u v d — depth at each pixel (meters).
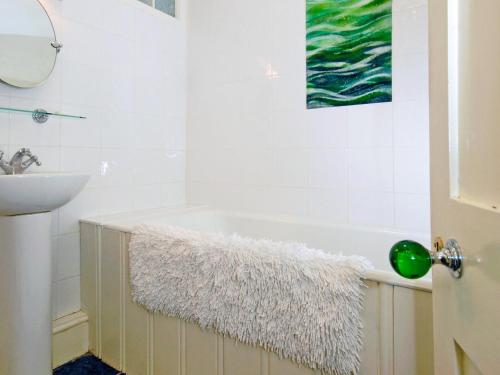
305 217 1.91
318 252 0.96
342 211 1.81
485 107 0.38
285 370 0.95
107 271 1.51
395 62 1.64
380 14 1.67
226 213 2.08
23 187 1.08
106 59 1.83
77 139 1.70
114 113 1.88
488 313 0.36
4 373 1.19
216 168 2.24
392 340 0.79
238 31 2.12
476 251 0.39
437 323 0.54
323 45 1.83
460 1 0.45
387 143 1.68
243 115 2.12
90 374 1.43
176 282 1.18
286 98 1.96
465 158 0.44
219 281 1.06
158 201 2.16
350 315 0.84
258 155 2.07
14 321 1.19
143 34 2.04
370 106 1.71
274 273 0.95
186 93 2.34
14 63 1.44
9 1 1.44
